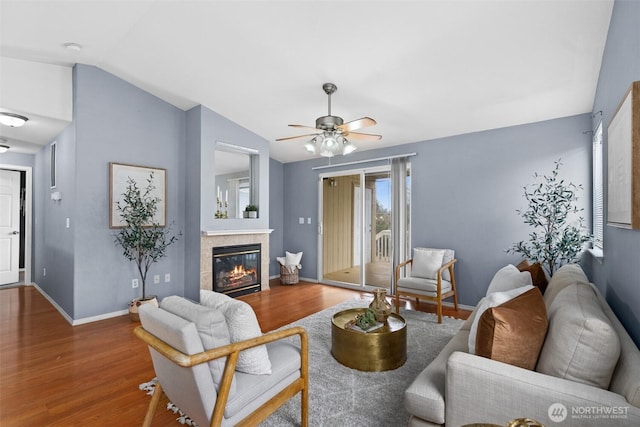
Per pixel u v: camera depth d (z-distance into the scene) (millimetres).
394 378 2289
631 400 1043
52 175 4312
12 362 2572
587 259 3330
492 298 1656
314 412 1901
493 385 1259
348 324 2613
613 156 1880
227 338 1408
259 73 3297
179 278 4371
